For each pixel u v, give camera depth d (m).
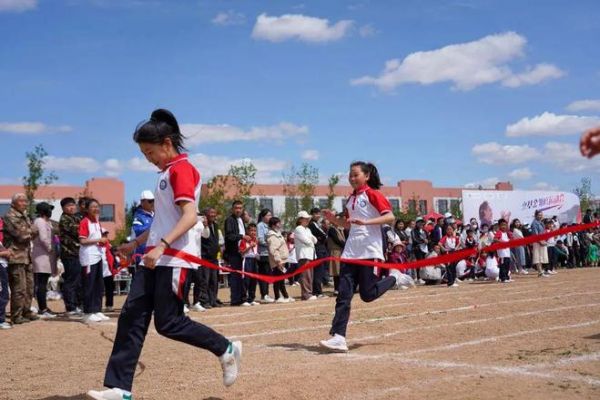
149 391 5.36
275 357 6.77
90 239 10.89
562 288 14.21
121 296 18.47
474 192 26.05
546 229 20.02
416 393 4.85
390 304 12.02
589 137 3.25
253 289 13.87
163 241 4.55
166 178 4.80
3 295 10.33
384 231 16.36
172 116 4.95
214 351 4.91
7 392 5.63
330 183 39.38
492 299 12.22
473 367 5.81
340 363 6.23
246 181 34.84
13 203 10.88
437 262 6.69
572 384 5.01
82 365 6.95
